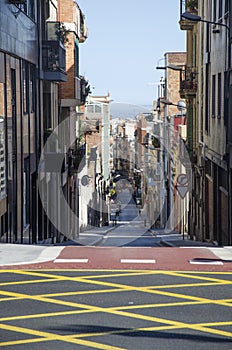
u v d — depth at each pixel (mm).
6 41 40750
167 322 20359
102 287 24266
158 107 107375
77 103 68562
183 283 24969
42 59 55344
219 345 18406
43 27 56906
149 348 18156
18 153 45125
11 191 42344
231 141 45938
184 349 18094
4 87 40594
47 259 28953
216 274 26453
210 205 59188
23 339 18797
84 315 20984
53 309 21578
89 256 29734
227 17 48750
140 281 25188
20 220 45656
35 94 52719
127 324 20125
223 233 52344
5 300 22562
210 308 21859
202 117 63969
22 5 46906
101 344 18422
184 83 70188
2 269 26969
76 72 71562
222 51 51031
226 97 48094
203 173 62094
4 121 40375
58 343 18484
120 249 32062
